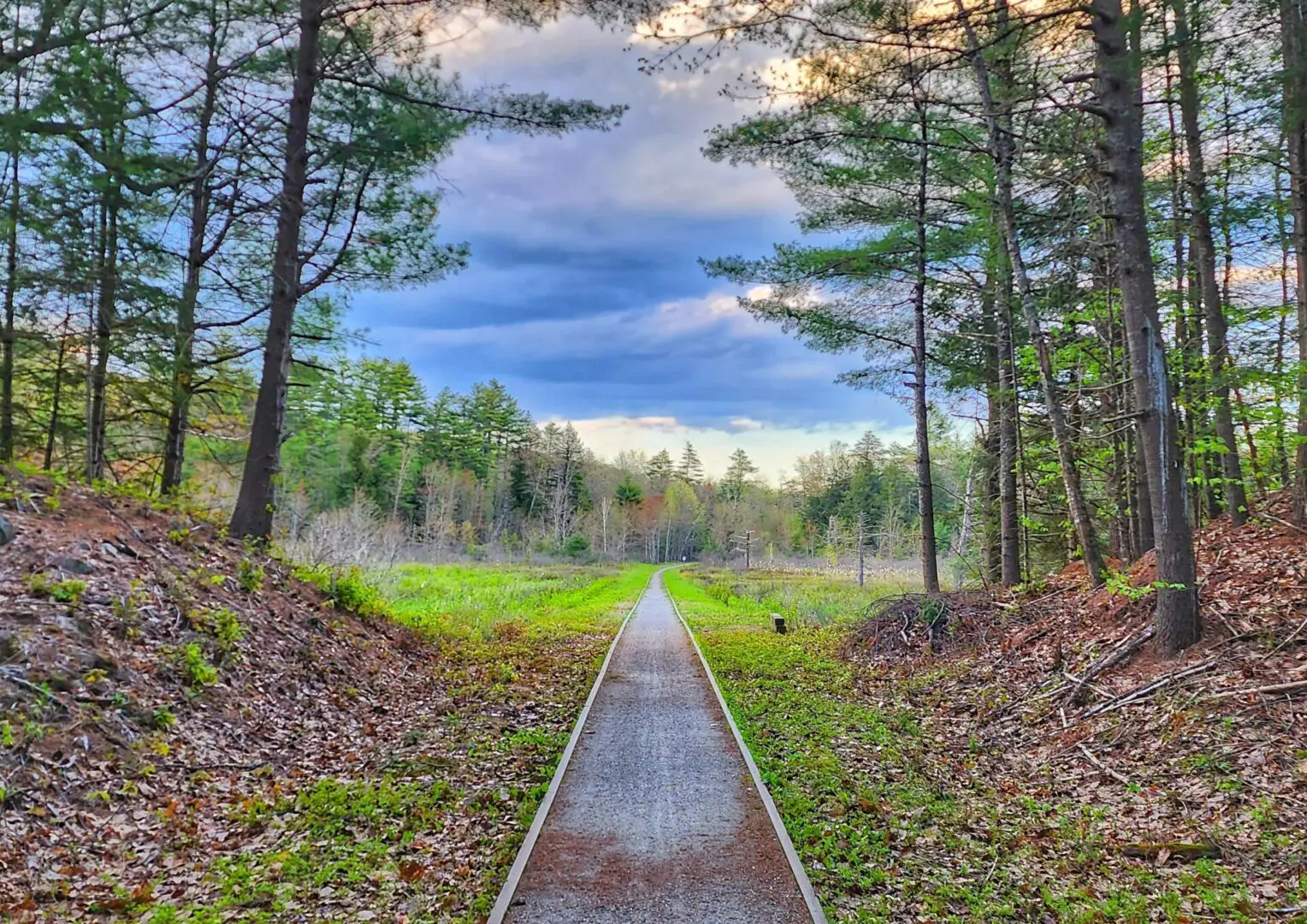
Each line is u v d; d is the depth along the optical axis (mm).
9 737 5793
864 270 16047
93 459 14195
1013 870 5582
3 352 12977
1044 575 17359
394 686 11117
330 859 5527
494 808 6699
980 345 18141
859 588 30703
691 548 104562
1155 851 5707
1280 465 14938
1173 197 12883
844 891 5230
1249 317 12969
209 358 14953
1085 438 13984
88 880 5070
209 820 6172
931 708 10781
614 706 10844
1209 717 7426
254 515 12844
